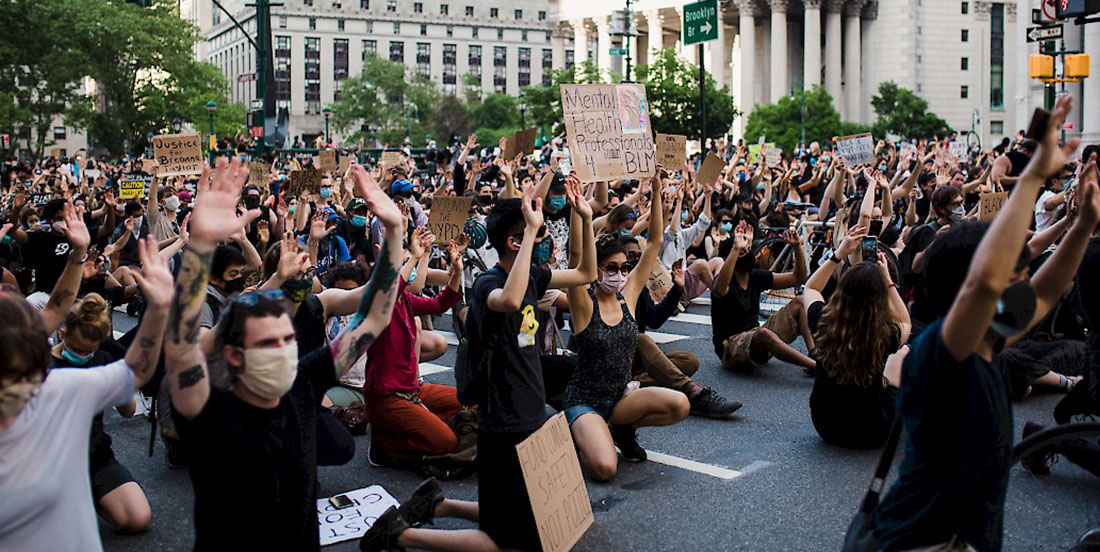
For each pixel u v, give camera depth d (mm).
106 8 77625
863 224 9914
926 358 3355
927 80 105562
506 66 161625
